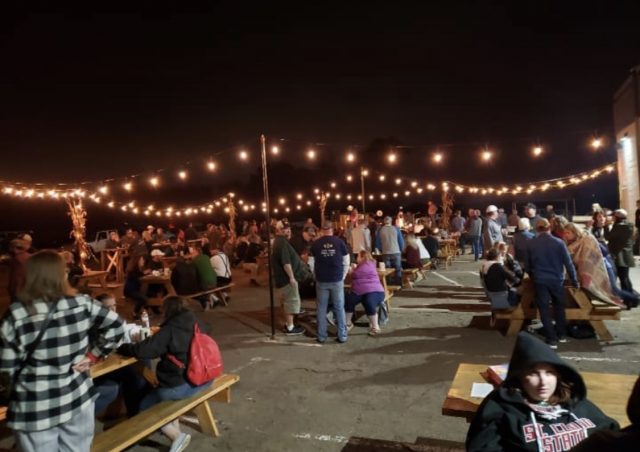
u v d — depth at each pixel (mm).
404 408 5074
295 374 6305
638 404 1537
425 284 12883
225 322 9617
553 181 18875
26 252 6031
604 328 7035
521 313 7449
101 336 3170
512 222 19047
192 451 4391
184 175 12148
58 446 3010
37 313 2898
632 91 16000
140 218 38719
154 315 11070
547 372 2449
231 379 4945
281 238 8289
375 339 7738
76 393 3012
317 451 4285
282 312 10250
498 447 2477
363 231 13883
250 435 4656
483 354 6684
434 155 12945
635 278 12117
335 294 7652
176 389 4465
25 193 11609
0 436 4938
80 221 14055
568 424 2439
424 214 36344
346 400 5367
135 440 3791
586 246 7148
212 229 20828
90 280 14562
